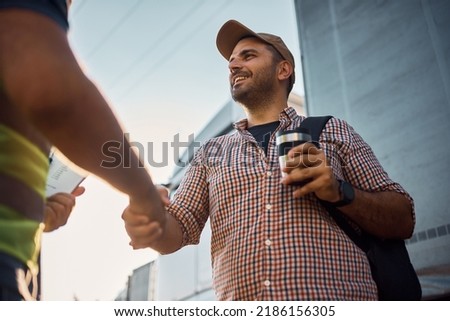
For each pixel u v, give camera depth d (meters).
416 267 2.04
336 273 1.31
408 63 2.26
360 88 2.42
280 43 1.95
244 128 1.79
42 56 0.55
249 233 1.38
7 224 0.58
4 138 0.59
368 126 2.35
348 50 2.52
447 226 1.98
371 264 1.42
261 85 1.83
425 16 2.25
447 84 2.10
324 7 2.70
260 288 1.31
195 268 3.75
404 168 2.17
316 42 2.68
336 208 1.39
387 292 1.38
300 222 1.36
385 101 2.30
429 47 2.20
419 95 2.19
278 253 1.32
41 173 0.65
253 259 1.34
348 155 1.56
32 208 0.62
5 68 0.56
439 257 1.97
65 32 0.62
